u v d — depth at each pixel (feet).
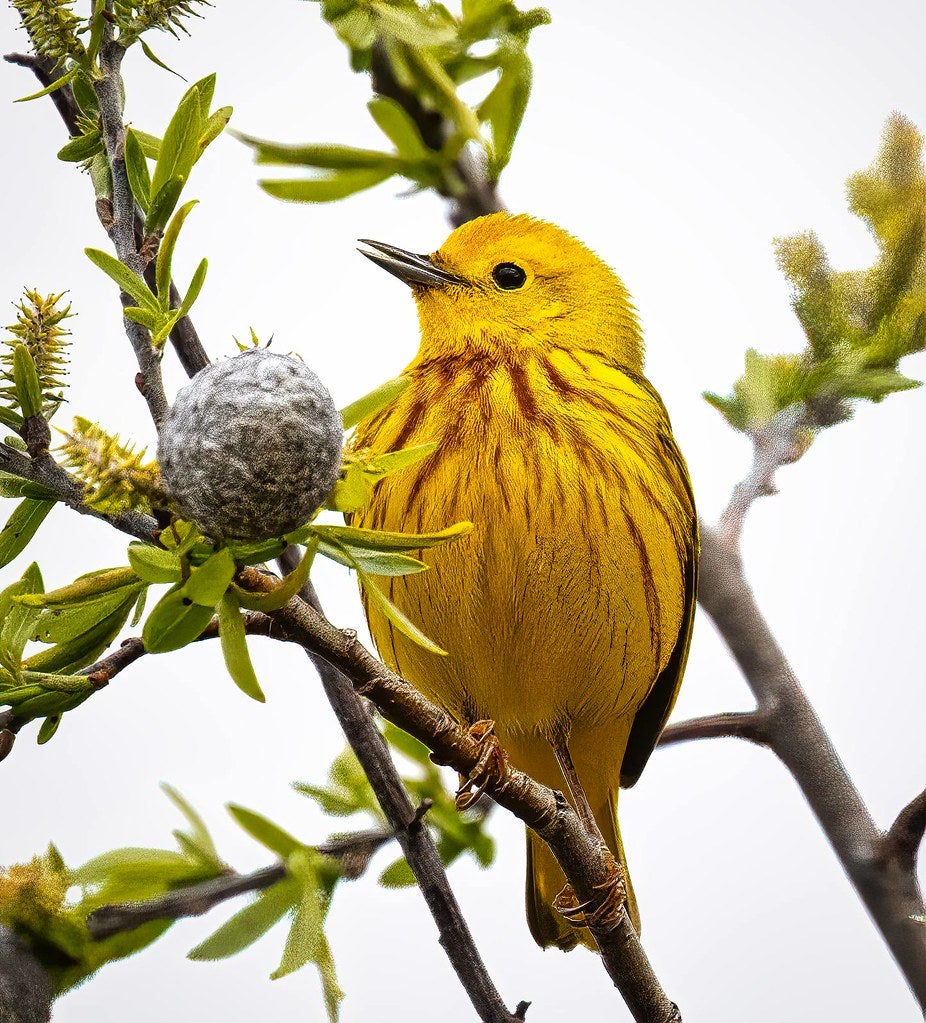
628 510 6.16
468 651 6.17
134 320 5.50
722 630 6.16
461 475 6.15
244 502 4.92
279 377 4.98
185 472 4.94
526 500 6.15
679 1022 6.06
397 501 6.15
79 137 5.94
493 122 6.13
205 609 5.14
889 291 6.18
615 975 6.06
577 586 6.15
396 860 6.09
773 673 6.16
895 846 6.12
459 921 6.05
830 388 6.18
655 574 6.17
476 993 6.05
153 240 5.88
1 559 5.73
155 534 5.45
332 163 6.10
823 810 6.13
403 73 6.11
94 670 5.82
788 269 6.18
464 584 6.15
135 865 6.03
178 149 5.84
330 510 5.46
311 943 6.03
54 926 6.00
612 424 6.17
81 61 5.94
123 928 6.01
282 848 6.04
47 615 5.73
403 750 6.12
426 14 6.11
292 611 5.95
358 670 5.96
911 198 6.18
